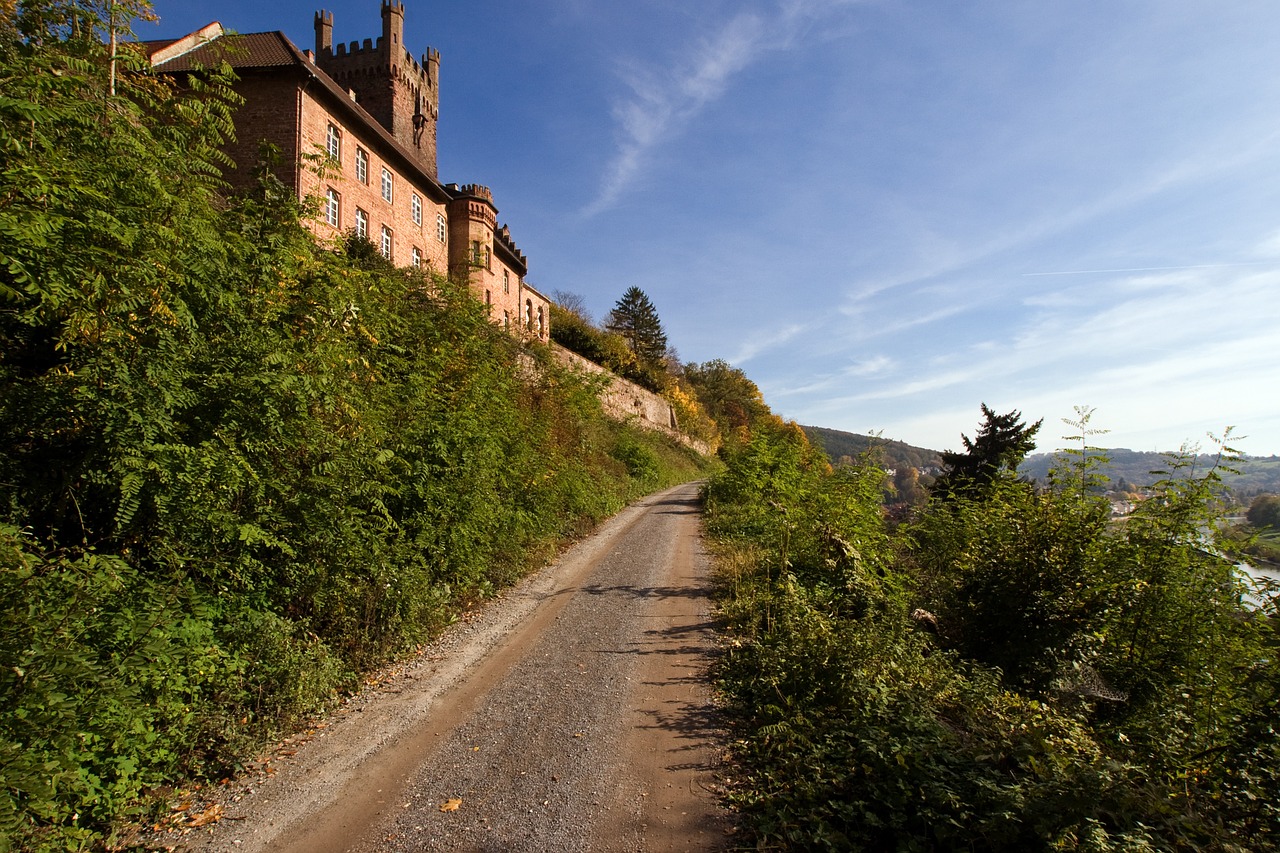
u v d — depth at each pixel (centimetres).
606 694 600
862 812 387
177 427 470
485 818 400
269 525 559
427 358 973
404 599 714
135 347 446
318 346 605
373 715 551
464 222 3572
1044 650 711
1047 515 798
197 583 495
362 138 2564
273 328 588
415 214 3070
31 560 334
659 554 1312
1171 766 557
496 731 523
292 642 557
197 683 450
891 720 478
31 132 401
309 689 528
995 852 344
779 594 869
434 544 834
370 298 816
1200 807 446
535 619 847
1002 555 810
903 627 732
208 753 450
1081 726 606
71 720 333
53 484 437
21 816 303
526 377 1762
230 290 554
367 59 3878
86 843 356
